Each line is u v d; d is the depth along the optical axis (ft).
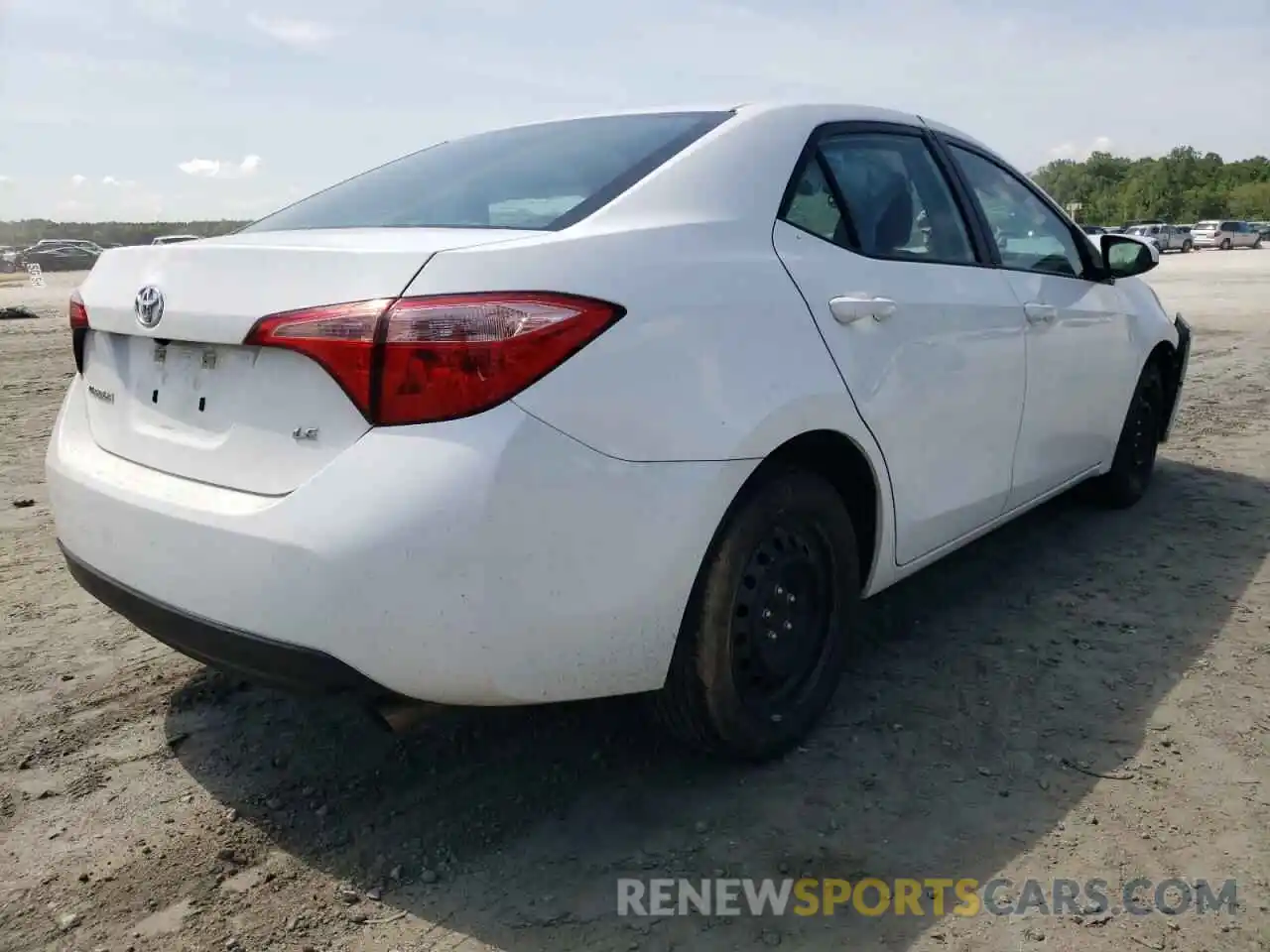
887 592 12.72
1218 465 18.78
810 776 8.61
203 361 7.47
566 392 6.75
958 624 11.71
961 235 11.12
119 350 8.38
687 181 8.40
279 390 6.97
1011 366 11.16
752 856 7.61
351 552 6.47
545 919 6.99
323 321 6.66
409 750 9.18
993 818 8.00
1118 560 13.70
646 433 7.13
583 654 7.07
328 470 6.61
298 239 7.93
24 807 8.30
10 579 13.38
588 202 8.00
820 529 8.80
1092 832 7.80
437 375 6.46
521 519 6.58
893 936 6.78
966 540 11.16
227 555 6.90
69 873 7.48
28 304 70.33
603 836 7.89
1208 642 11.11
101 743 9.30
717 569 7.82
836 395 8.52
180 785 8.63
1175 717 9.50
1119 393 14.29
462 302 6.56
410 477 6.44
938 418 9.95
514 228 7.72
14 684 10.41
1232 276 82.43
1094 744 9.06
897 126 10.86
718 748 8.41
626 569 7.10
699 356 7.52
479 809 8.27
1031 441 11.94
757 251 8.42
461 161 10.01
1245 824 7.88
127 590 7.69
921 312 9.68
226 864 7.61
